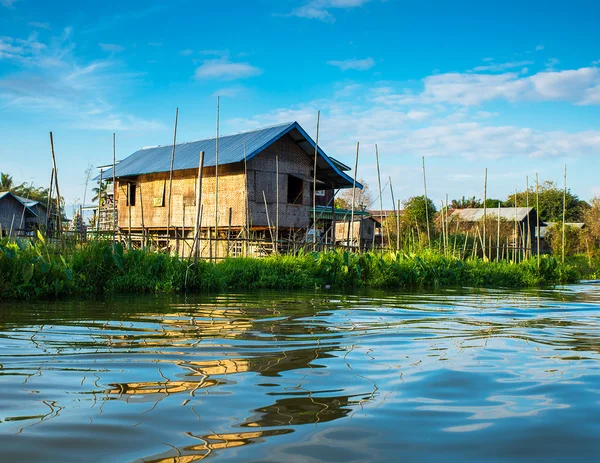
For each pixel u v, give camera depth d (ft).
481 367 10.52
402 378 9.51
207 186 70.59
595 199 126.62
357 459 5.89
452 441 6.49
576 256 101.65
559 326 16.98
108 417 7.14
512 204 173.27
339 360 10.91
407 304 23.45
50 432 6.55
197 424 6.93
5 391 8.27
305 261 36.78
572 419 7.37
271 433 6.66
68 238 30.32
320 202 88.43
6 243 25.31
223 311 19.12
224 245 48.70
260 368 10.08
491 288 38.37
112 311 18.72
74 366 9.98
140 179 79.61
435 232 85.46
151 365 10.16
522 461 5.93
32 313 17.85
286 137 70.85
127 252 29.94
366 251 45.73
